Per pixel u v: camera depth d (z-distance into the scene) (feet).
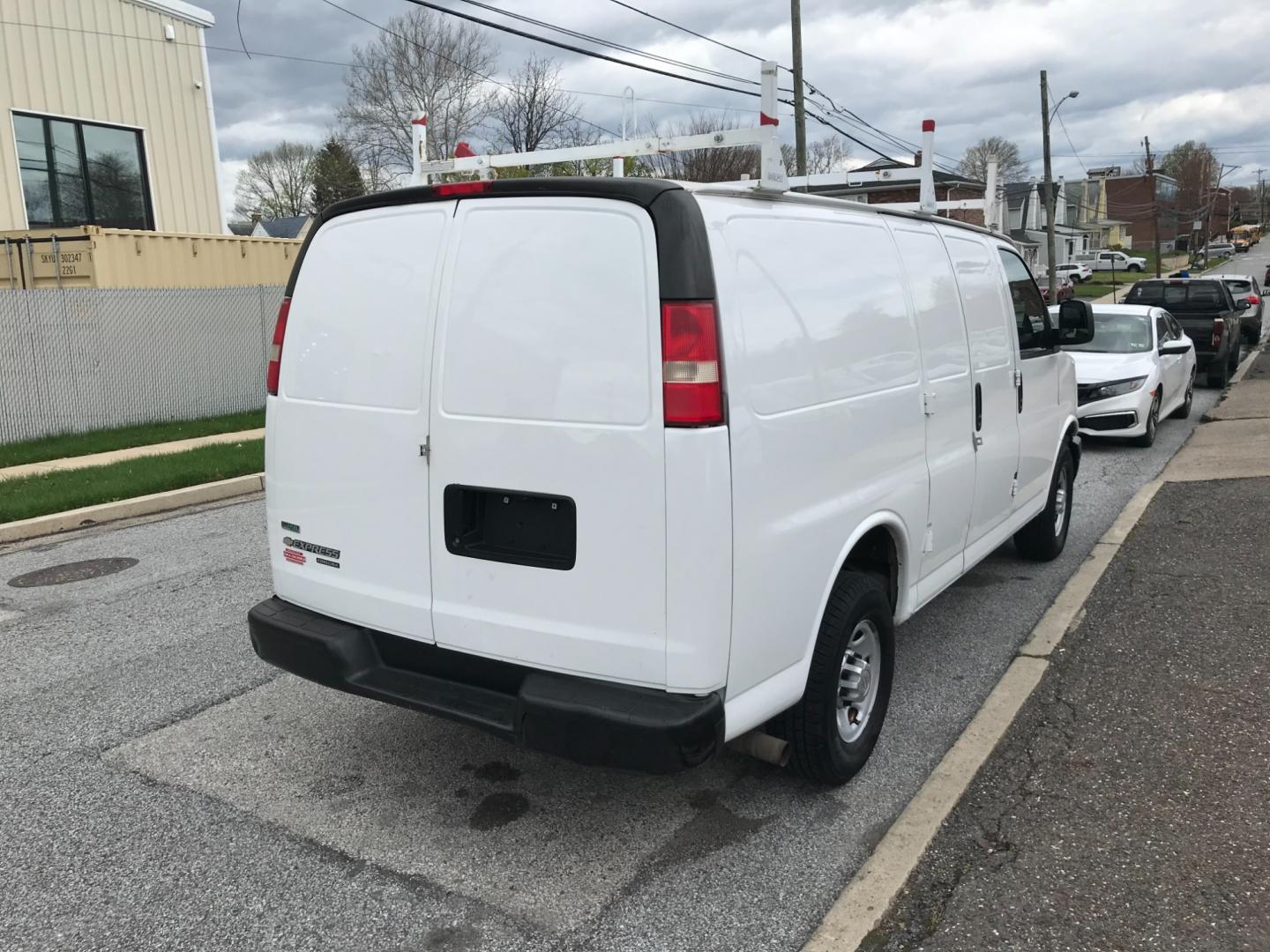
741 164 76.07
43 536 27.20
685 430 9.30
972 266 16.34
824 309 11.30
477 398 10.44
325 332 11.84
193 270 51.78
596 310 9.70
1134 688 14.79
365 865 10.96
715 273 9.50
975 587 20.58
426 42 136.46
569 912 10.07
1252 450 32.78
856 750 12.50
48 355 42.96
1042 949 9.12
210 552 24.79
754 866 10.84
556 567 10.13
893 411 12.78
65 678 16.49
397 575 11.41
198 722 14.71
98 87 58.13
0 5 53.16
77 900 10.36
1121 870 10.27
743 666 10.11
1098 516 26.58
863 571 13.25
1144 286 60.39
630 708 9.65
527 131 139.13
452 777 12.97
